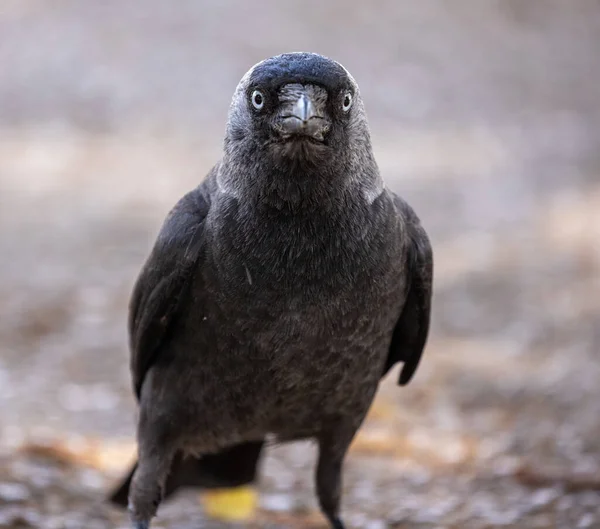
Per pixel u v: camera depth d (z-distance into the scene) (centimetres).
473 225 2253
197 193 758
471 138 3123
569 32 4084
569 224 2225
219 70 3534
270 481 1075
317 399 747
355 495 988
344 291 700
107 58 3612
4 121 3247
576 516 855
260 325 701
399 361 830
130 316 795
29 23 3847
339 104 684
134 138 3098
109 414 1277
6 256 2052
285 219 691
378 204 718
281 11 3975
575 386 1296
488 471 1019
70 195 2562
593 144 3009
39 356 1498
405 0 4181
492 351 1497
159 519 953
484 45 3909
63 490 938
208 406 745
